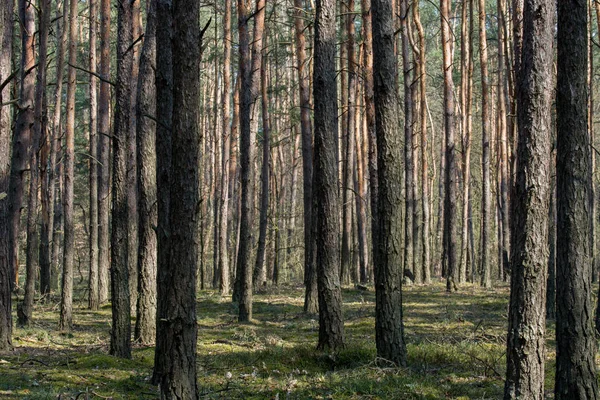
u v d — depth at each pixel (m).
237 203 28.47
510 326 6.29
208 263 39.69
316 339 11.82
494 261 40.22
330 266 9.78
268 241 33.66
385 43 8.69
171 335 6.06
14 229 13.12
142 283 11.10
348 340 11.31
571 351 6.14
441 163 35.16
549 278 14.38
